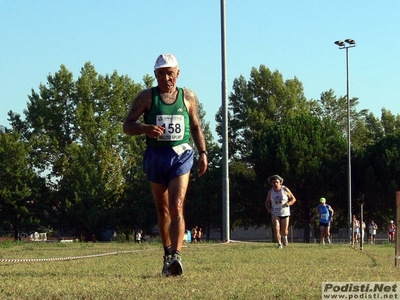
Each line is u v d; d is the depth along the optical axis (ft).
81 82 252.83
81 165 239.91
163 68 24.57
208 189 250.16
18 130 250.57
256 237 301.22
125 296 17.92
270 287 19.89
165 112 24.64
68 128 253.65
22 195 229.86
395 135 220.64
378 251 48.60
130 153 251.19
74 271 26.84
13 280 22.62
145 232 242.17
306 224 224.33
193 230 215.92
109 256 38.93
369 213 227.81
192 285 20.42
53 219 240.53
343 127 317.01
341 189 218.18
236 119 286.87
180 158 24.45
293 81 288.71
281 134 220.84
